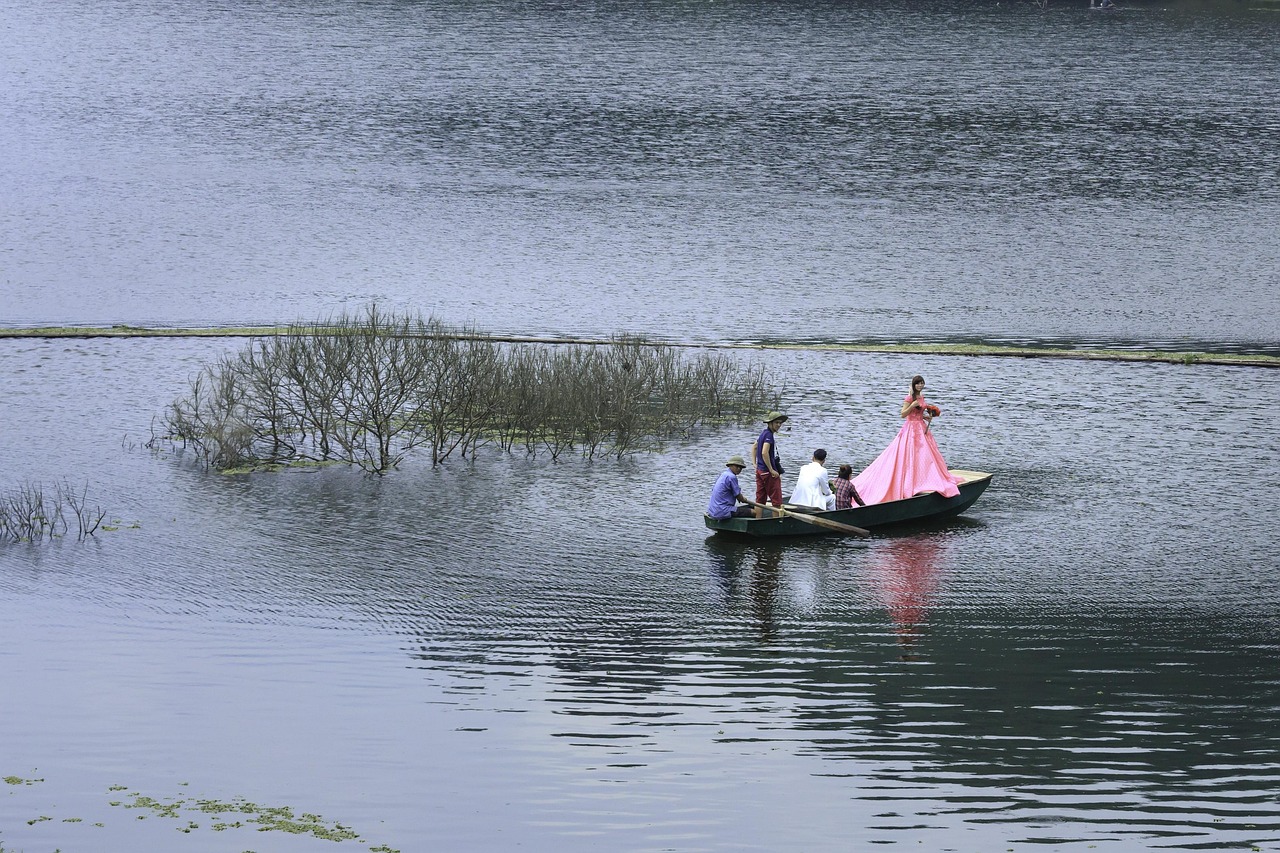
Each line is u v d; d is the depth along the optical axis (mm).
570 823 41375
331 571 65375
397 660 54625
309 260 157875
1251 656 55969
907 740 47781
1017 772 45469
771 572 65875
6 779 43344
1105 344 123562
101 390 99625
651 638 57375
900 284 150625
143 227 173250
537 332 126062
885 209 192125
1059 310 139125
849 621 59625
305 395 85812
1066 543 70250
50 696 50219
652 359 101875
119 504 75250
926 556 68312
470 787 43625
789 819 41969
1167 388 104562
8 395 97875
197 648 55562
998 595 62938
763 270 156375
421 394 89562
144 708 49344
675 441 89625
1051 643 57312
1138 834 41344
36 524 71438
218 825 40469
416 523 72750
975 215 188625
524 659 54906
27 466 81750
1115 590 63594
